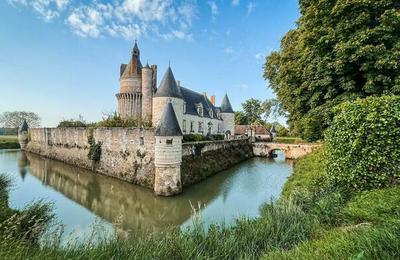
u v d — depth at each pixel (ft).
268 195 54.08
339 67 32.83
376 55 30.86
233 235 18.85
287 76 46.11
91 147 89.56
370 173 20.70
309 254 11.74
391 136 19.86
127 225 39.22
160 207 48.60
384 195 17.48
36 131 152.97
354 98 32.89
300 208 21.66
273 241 17.67
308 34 37.93
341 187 22.56
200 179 69.92
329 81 35.06
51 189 62.95
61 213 45.09
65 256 13.21
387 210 15.03
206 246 17.79
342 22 33.91
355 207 17.71
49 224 27.63
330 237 13.51
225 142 103.14
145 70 106.32
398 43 30.45
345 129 22.29
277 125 224.74
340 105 24.38
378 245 9.70
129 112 112.16
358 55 31.17
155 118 92.68
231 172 84.84
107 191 60.49
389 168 19.94
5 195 37.06
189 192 58.18
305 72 39.65
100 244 15.94
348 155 21.83
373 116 20.20
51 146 127.54
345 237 12.17
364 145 20.98
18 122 260.21
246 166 100.58
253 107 235.81
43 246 14.97
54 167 96.89
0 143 178.91
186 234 18.88
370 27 33.76
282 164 107.24
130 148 71.56
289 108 53.16
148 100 106.22
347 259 9.92
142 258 15.35
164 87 92.68
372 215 15.55
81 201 53.11
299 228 18.48
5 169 91.76
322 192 23.54
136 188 62.34
